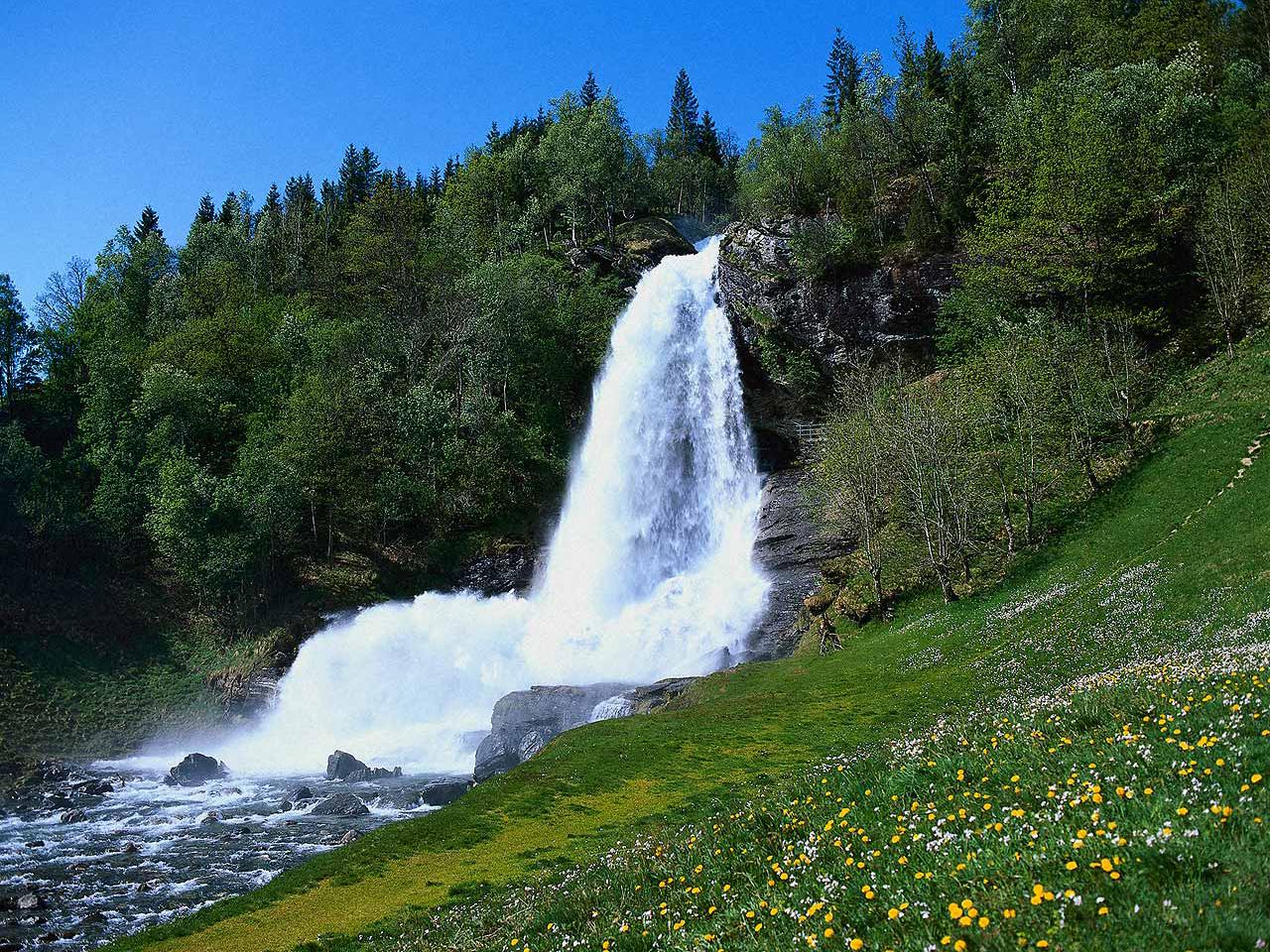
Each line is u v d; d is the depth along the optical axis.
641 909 12.77
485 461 88.12
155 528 74.56
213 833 38.97
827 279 85.38
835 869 10.95
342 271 118.31
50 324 112.44
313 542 81.06
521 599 81.62
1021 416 60.19
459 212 130.12
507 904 18.66
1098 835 9.06
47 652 66.44
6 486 75.00
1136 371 62.69
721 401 89.94
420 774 54.06
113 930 26.39
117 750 61.00
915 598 58.06
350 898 24.42
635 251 116.00
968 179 87.81
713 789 30.92
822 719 40.00
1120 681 18.06
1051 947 7.48
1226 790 9.34
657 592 79.75
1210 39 95.06
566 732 44.66
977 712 27.27
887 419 63.38
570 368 99.56
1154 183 73.25
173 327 112.69
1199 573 37.62
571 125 130.12
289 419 86.25
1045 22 104.56
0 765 54.12
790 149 101.12
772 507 81.00
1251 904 7.29
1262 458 46.59
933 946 7.96
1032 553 54.00
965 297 77.31
